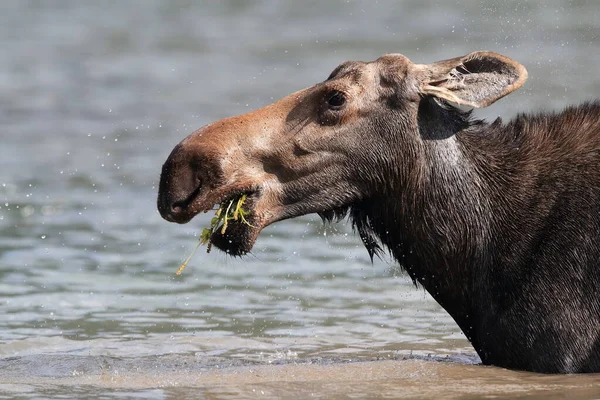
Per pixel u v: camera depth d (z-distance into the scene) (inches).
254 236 1255.5
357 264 1920.5
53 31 5270.7
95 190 2490.2
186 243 2068.2
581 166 1272.1
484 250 1278.3
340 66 1314.0
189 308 1659.7
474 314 1298.0
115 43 4918.8
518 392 1157.7
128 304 1679.4
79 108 3545.8
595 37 4124.0
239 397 1167.0
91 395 1181.7
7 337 1496.1
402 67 1284.4
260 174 1259.8
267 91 3745.1
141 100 3673.7
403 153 1280.8
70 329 1540.4
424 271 1311.5
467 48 4207.7
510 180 1289.4
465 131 1311.5
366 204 1306.6
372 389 1193.4
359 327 1557.6
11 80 4087.1
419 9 5472.4
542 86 3307.1
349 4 5748.0
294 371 1296.8
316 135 1270.9
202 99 3646.7
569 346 1217.4
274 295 1732.3
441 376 1243.2
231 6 5954.7
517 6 4980.3
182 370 1316.4
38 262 1923.0
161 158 2819.9
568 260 1229.7
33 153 2893.7
